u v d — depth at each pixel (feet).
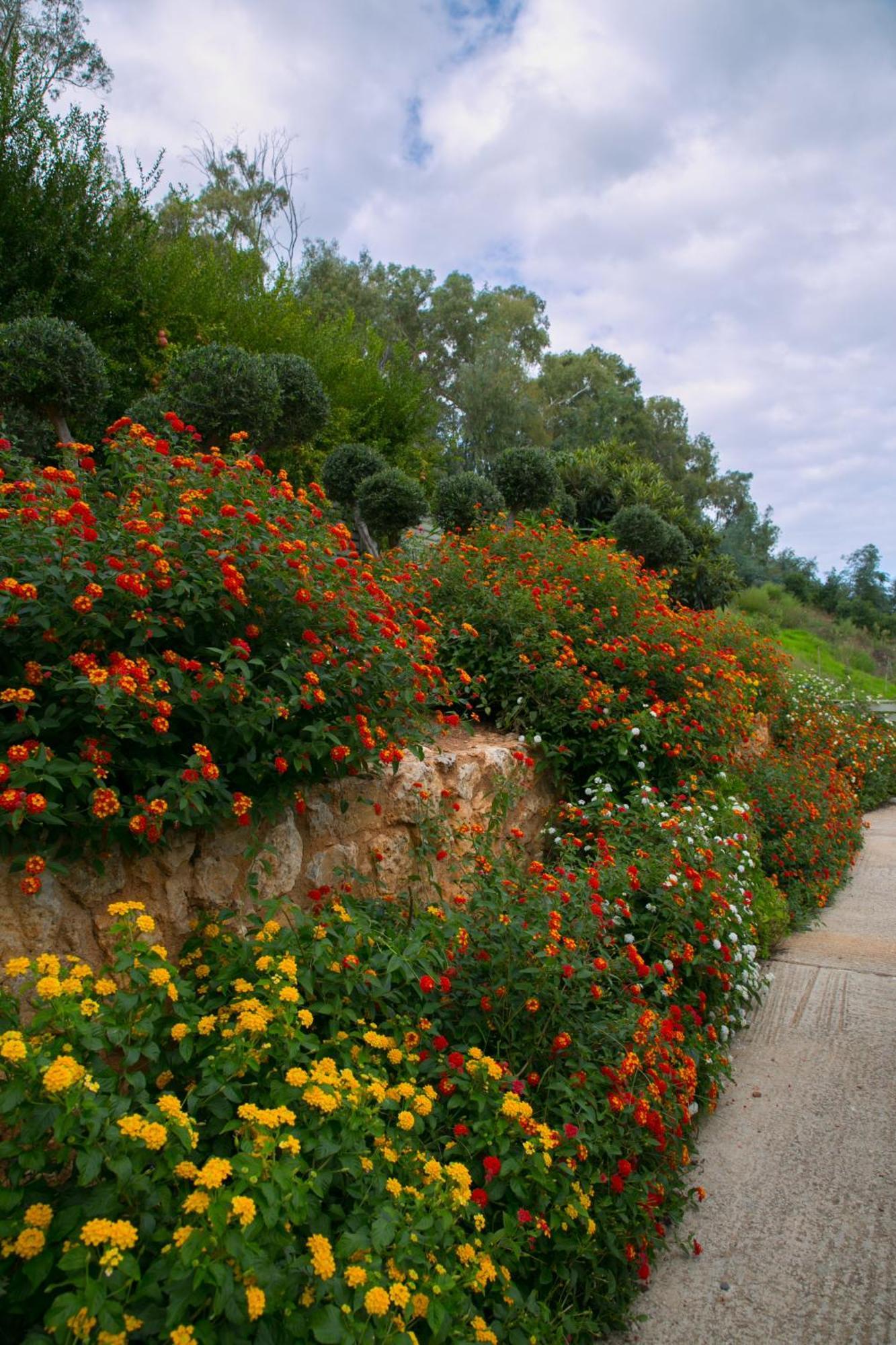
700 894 11.62
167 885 7.43
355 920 7.93
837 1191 8.79
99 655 7.59
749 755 23.27
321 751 8.32
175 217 54.65
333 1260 4.75
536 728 15.34
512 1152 6.63
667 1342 6.88
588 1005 9.04
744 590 80.33
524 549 20.43
